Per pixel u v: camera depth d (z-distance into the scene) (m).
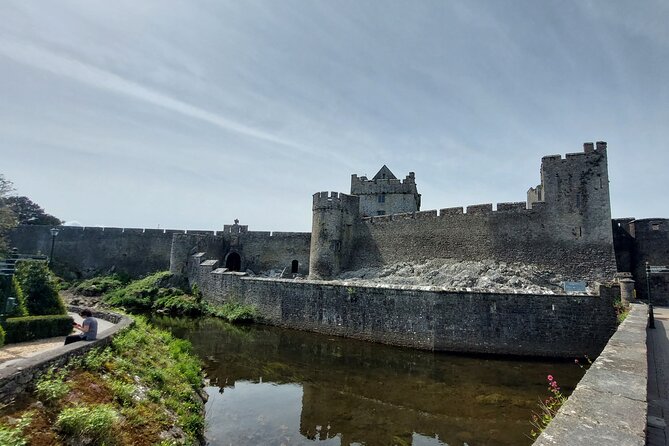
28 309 14.80
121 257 43.19
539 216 24.25
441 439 9.39
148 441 7.12
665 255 22.55
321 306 21.39
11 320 12.36
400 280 27.75
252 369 14.98
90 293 34.84
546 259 23.56
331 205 33.47
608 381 4.54
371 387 13.02
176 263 36.12
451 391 12.54
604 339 15.10
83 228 44.25
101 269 42.94
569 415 3.54
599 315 15.33
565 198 23.66
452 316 17.22
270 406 11.46
